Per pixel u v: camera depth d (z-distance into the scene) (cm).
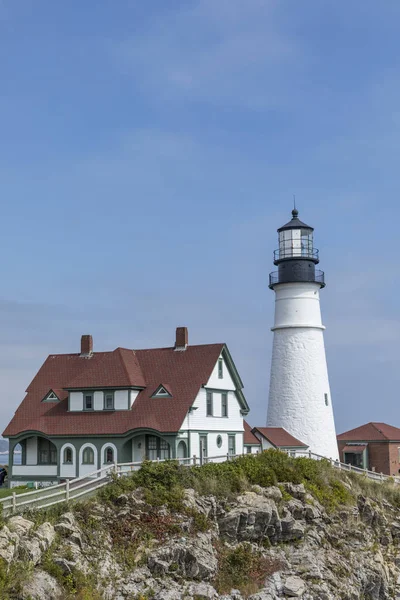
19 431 5884
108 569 3133
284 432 6644
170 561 3369
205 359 5928
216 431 5912
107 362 5938
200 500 3878
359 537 4569
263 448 6391
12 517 3034
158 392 5719
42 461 5894
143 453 5578
